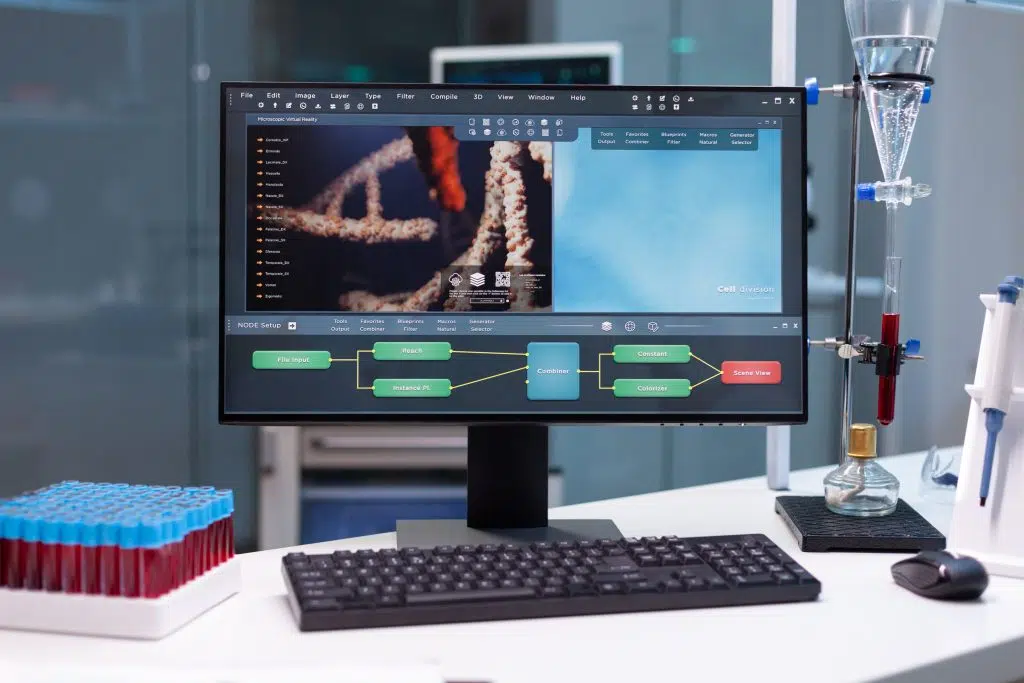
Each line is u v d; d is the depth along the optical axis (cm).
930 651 77
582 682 71
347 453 297
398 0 315
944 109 274
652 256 111
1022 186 267
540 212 110
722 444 320
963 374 282
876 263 294
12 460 294
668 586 87
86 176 292
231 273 108
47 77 288
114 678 69
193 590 83
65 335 295
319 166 108
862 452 115
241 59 302
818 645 78
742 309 111
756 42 311
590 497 319
